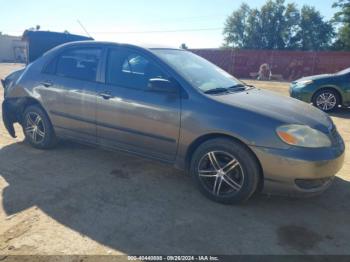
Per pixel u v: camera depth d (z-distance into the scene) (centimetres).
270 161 319
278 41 6294
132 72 399
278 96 418
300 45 6266
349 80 899
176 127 361
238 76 2842
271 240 293
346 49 4984
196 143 360
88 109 425
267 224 318
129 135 399
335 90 918
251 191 335
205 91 364
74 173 421
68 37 721
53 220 313
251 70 2788
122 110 395
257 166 330
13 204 340
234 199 343
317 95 937
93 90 419
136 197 363
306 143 317
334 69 2522
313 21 6116
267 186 330
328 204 361
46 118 480
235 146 332
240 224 316
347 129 724
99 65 424
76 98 434
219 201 352
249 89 430
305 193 324
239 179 339
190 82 365
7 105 515
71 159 469
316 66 2564
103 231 298
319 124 340
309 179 318
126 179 408
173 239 289
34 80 480
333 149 332
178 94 362
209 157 351
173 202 354
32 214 322
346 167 472
